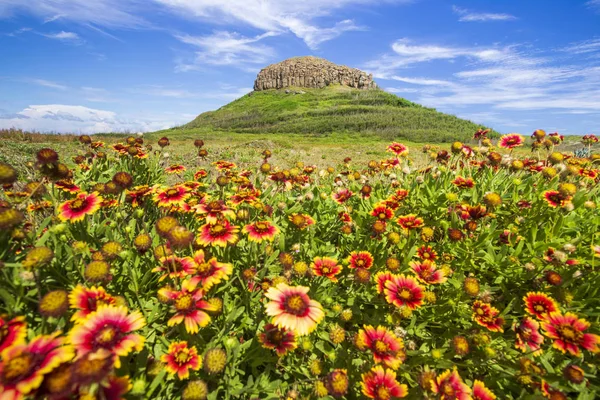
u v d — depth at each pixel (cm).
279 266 250
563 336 181
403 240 270
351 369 186
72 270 198
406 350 194
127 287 218
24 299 164
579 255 254
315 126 6756
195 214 279
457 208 317
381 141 4672
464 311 225
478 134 453
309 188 394
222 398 177
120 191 247
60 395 109
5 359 111
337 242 331
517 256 256
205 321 161
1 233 171
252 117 9894
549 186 308
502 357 198
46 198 263
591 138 434
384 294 213
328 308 223
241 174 351
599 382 183
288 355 199
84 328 134
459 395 161
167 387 163
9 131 1875
